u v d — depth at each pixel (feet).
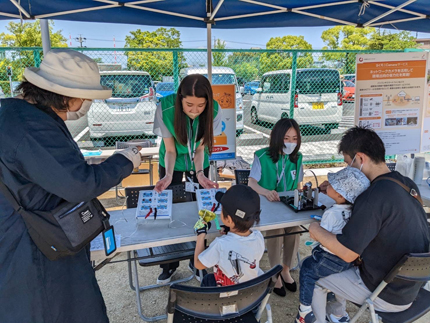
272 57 23.56
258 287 4.94
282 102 27.30
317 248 6.62
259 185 9.02
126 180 20.77
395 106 10.72
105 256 5.28
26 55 17.38
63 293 4.38
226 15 12.03
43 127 3.93
